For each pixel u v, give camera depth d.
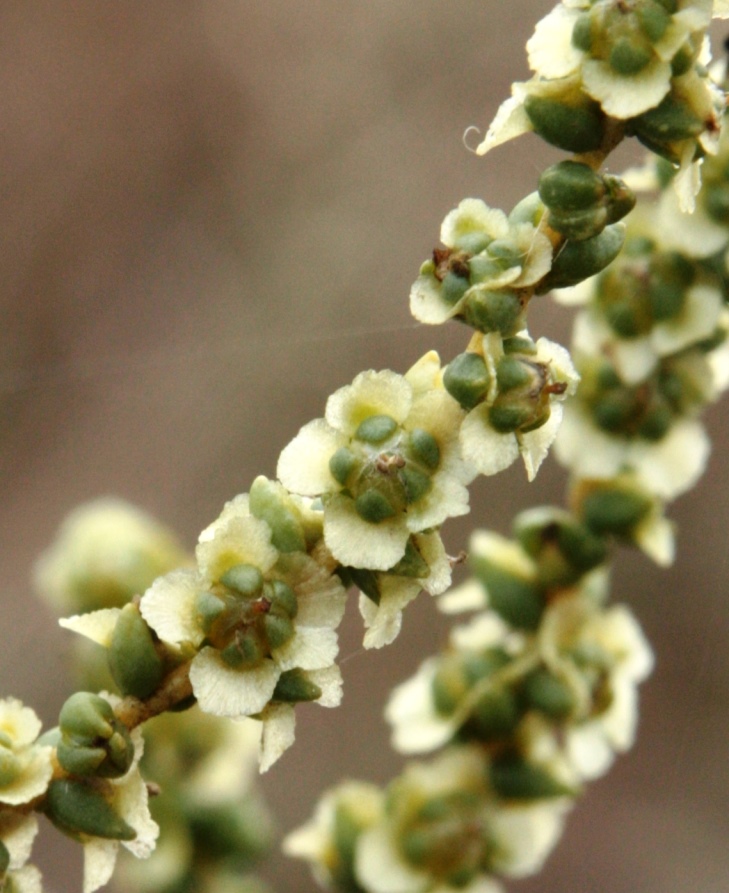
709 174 0.15
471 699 0.15
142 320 0.46
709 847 0.35
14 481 0.43
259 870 0.26
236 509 0.12
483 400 0.12
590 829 0.36
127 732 0.12
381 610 0.12
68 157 0.48
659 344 0.15
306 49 0.48
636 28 0.12
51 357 0.45
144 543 0.16
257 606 0.12
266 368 0.44
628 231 0.15
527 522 0.15
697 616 0.36
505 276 0.12
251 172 0.47
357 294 0.45
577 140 0.12
